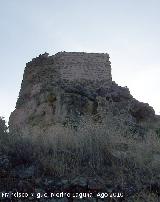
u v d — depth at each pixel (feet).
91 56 95.61
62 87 66.03
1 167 24.52
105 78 94.17
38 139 29.50
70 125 38.22
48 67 93.61
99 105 60.39
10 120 74.54
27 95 86.94
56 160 25.72
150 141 32.94
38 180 23.09
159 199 22.22
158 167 26.81
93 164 26.61
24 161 25.99
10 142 27.99
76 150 27.96
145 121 64.69
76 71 93.61
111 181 24.11
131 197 22.35
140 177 25.23
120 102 66.18
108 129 32.40
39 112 64.18
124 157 28.02
